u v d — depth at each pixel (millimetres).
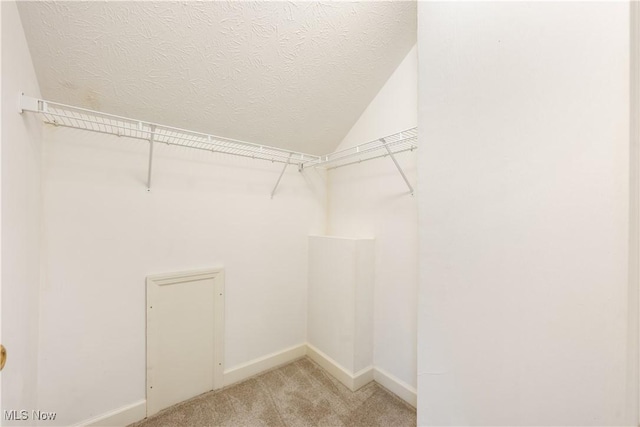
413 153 1469
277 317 1885
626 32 378
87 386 1213
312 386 1616
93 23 944
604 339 402
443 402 621
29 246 941
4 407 708
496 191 526
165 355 1415
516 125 497
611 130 391
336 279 1747
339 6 1130
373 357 1696
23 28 879
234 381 1651
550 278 456
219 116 1450
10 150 748
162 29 1018
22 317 863
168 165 1440
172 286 1443
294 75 1355
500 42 522
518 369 498
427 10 672
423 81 677
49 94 1106
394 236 1585
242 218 1722
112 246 1278
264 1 1028
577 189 424
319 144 1931
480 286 552
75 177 1185
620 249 385
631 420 382
